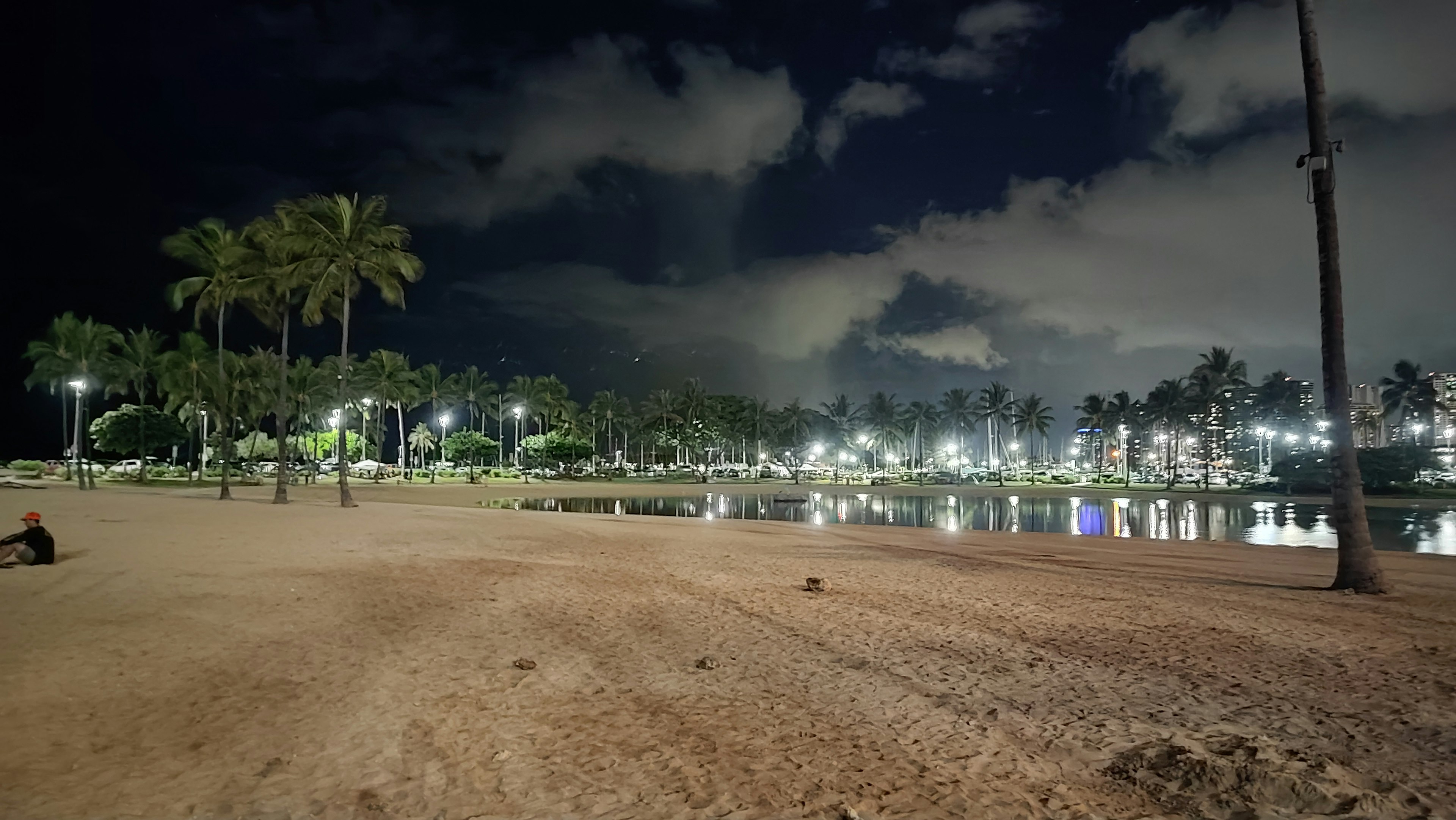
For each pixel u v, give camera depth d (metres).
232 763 5.70
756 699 7.60
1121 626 11.24
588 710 7.19
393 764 5.76
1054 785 5.53
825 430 161.88
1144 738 6.44
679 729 6.69
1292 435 116.00
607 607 12.47
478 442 112.12
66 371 58.16
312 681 7.83
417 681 7.94
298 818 4.84
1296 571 19.39
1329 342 15.71
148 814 4.81
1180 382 121.12
